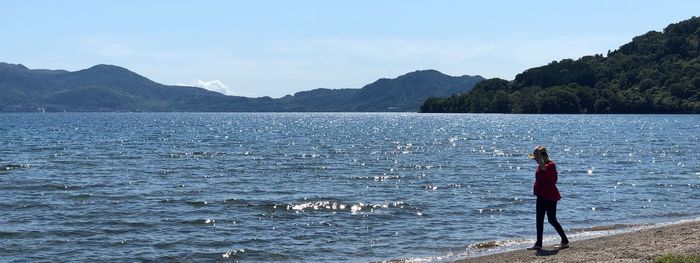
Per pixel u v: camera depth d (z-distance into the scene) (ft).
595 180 124.26
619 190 109.29
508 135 325.42
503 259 56.85
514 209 89.35
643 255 53.83
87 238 70.49
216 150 215.72
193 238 70.54
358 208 89.86
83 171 142.92
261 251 64.49
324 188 112.68
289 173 138.82
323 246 66.54
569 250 58.85
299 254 63.26
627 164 160.15
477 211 87.61
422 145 245.04
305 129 434.30
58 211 87.20
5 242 68.08
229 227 76.64
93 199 98.53
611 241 62.59
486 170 145.89
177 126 502.38
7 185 115.24
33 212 86.38
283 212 87.04
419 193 105.91
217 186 115.14
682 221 80.64
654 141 260.42
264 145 246.27
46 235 71.67
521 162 167.94
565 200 97.66
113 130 406.62
